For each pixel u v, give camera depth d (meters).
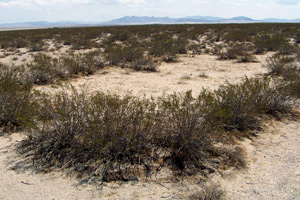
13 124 4.64
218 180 3.20
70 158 3.58
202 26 37.56
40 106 4.07
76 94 4.67
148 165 3.46
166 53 13.37
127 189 3.02
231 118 4.67
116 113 3.70
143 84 8.21
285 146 4.09
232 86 5.37
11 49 18.03
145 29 33.72
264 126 4.85
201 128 3.66
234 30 27.55
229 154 3.77
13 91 4.81
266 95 5.41
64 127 3.78
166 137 3.83
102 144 3.45
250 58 12.53
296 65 9.74
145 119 3.74
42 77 8.19
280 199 2.87
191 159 3.57
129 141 3.50
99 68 10.90
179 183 3.14
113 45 18.14
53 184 3.10
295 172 3.37
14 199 2.84
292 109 5.75
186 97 4.11
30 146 3.90
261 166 3.52
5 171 3.33
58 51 17.17
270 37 19.06
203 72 10.07
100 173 3.30
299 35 22.14
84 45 19.20
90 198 2.87
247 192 2.98
